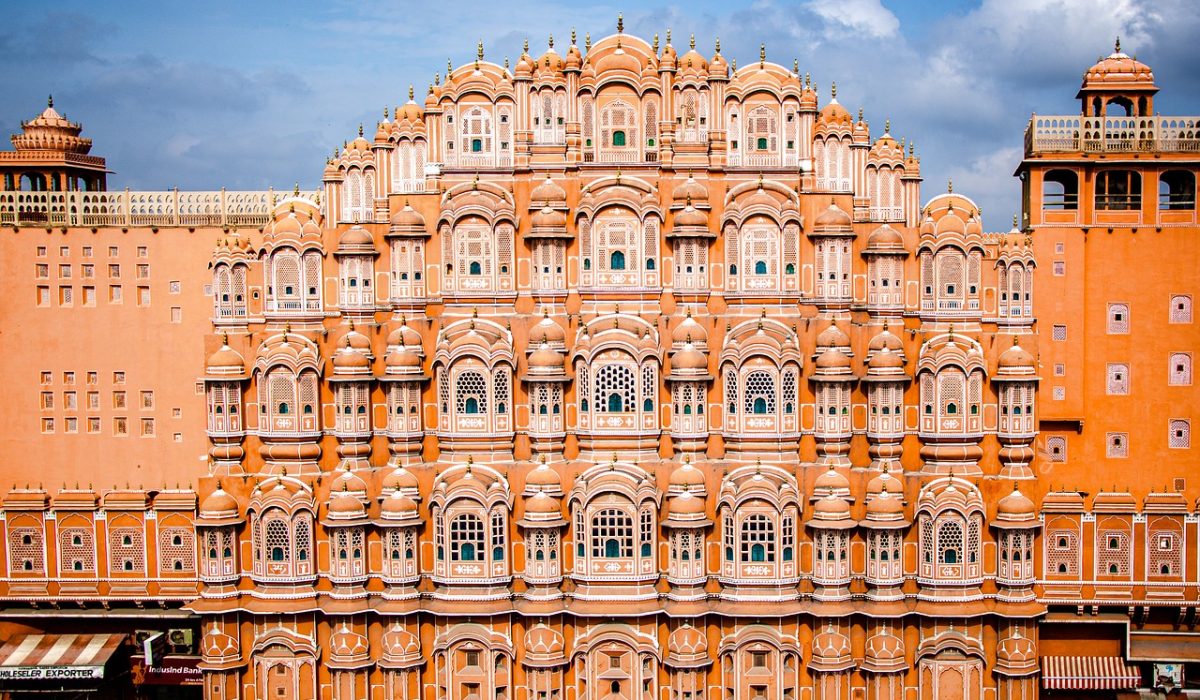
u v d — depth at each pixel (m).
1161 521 70.69
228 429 69.94
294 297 71.50
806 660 68.19
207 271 82.19
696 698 67.56
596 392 68.88
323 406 70.38
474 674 68.62
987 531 68.12
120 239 82.19
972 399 68.44
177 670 74.19
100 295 82.38
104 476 82.19
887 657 67.31
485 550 68.00
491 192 70.50
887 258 69.56
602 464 68.50
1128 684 70.44
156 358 82.12
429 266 70.88
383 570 69.00
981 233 70.31
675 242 69.62
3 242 82.12
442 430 69.81
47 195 83.00
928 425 68.62
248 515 69.69
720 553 68.25
